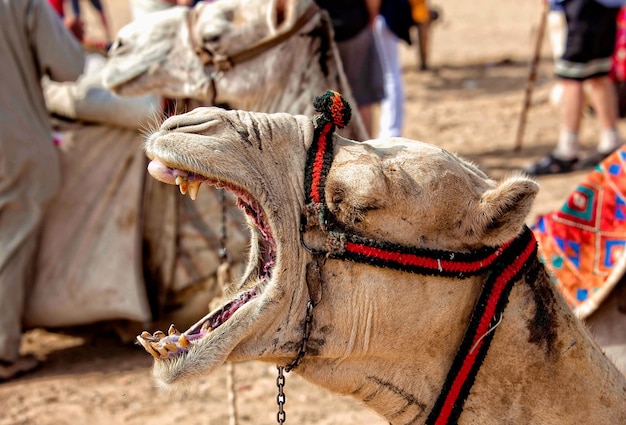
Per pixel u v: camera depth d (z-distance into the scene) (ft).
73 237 18.76
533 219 23.66
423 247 7.88
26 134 17.56
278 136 7.86
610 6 27.17
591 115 35.88
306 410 16.55
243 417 16.33
